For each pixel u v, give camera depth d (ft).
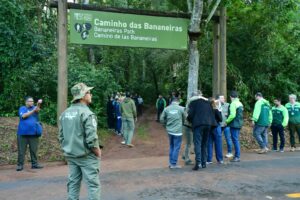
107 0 93.25
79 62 69.31
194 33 38.81
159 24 37.86
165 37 38.09
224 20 41.68
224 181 26.14
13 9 53.47
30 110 31.99
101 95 66.74
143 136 55.72
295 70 63.21
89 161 17.53
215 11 41.57
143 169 30.81
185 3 48.62
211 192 23.36
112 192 23.59
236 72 57.67
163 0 72.79
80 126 17.33
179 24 38.65
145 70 119.03
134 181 26.45
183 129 33.27
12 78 54.44
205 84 60.29
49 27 66.59
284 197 22.18
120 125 57.16
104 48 94.48
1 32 53.01
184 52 65.21
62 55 35.14
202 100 30.53
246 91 56.90
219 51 41.86
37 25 64.03
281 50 61.00
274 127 41.70
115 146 46.21
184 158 34.17
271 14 56.59
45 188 24.94
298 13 63.62
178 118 30.73
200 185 25.11
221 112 33.22
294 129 41.98
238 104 33.71
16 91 54.85
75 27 35.06
